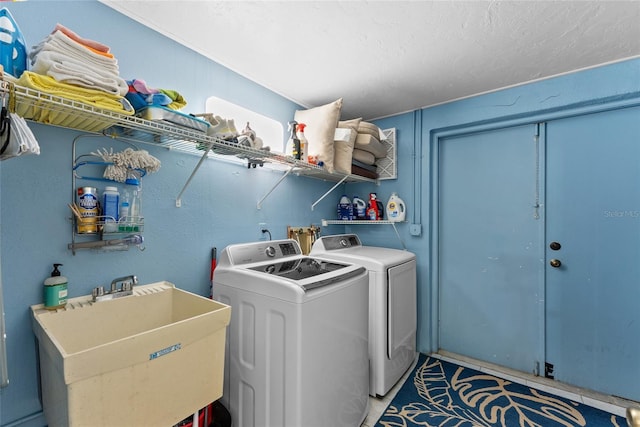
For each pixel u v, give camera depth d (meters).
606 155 1.96
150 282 1.46
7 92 0.79
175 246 1.56
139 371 0.86
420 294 2.57
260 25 1.46
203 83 1.68
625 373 1.90
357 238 2.61
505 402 1.88
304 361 1.21
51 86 0.89
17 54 0.94
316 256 2.15
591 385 2.00
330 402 1.36
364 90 2.20
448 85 2.13
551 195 2.15
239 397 1.41
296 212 2.37
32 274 1.11
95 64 1.00
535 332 2.21
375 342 1.91
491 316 2.39
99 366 0.77
